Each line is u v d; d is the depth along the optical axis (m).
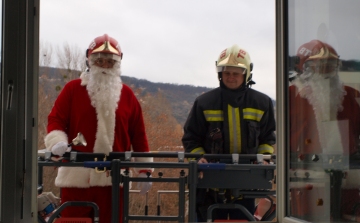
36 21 2.75
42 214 3.24
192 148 3.33
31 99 2.73
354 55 2.38
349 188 2.41
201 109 3.35
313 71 2.72
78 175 3.28
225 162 3.14
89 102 3.33
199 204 3.41
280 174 2.88
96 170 3.04
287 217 2.84
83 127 3.30
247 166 2.98
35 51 2.74
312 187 2.71
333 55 2.55
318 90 2.67
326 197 2.58
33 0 2.75
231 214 3.46
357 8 2.36
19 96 2.70
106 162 2.93
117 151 3.34
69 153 3.11
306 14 2.82
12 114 2.68
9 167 2.67
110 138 3.30
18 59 2.71
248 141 3.32
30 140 2.72
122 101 3.41
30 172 2.72
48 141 3.16
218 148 3.32
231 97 3.33
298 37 2.85
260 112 3.36
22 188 2.70
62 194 3.38
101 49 3.29
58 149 3.02
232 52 3.32
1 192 2.64
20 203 2.69
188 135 3.37
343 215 2.45
